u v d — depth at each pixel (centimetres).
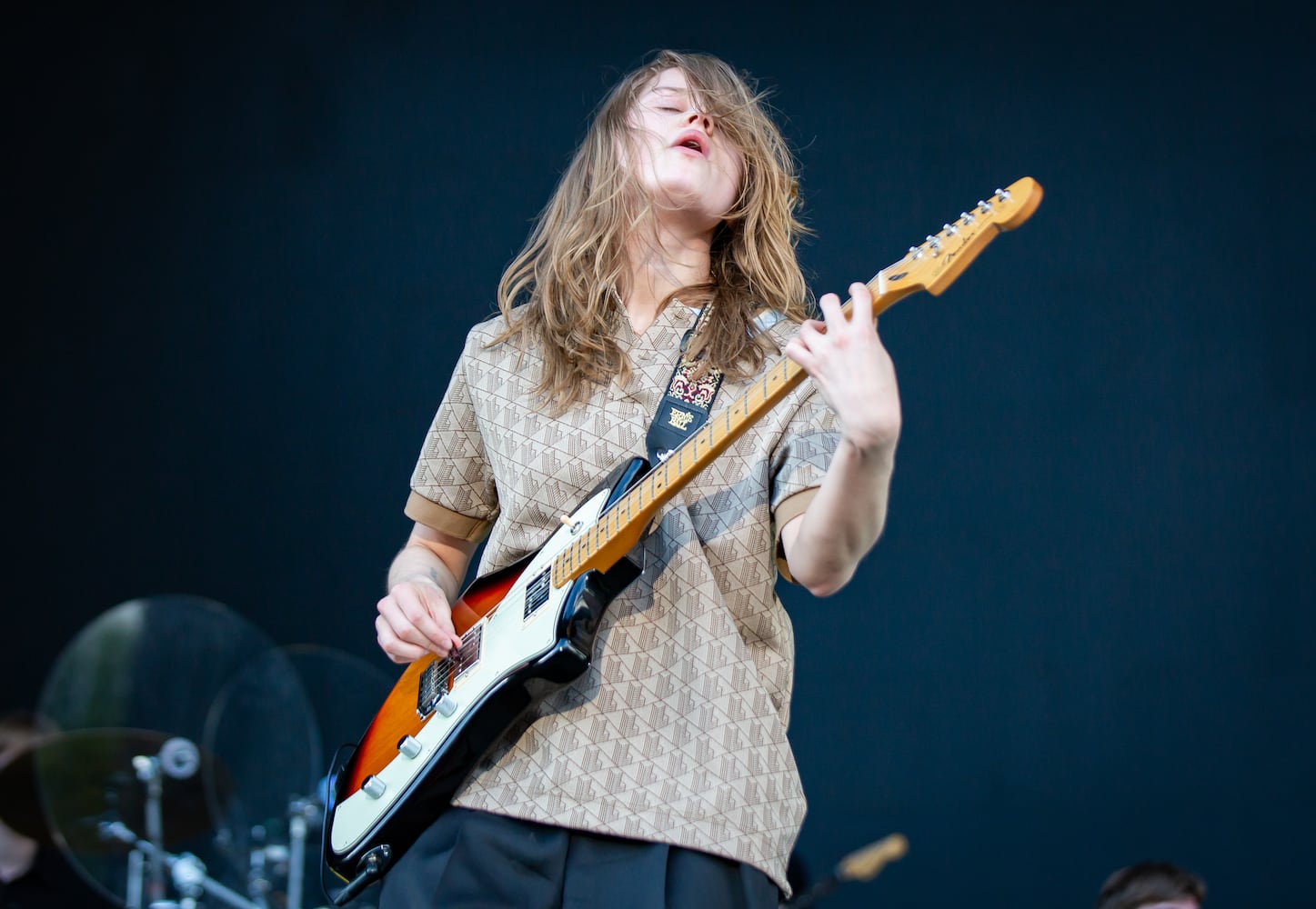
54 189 888
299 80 898
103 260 884
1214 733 761
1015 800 768
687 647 260
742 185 314
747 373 283
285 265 879
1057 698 776
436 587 296
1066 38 845
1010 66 847
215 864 615
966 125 843
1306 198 805
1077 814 762
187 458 861
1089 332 810
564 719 261
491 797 262
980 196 833
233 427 864
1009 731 776
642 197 305
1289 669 761
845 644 798
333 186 885
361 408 861
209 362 872
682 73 321
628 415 281
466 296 866
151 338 875
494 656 270
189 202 888
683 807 250
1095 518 791
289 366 869
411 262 873
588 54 884
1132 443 796
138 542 852
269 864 619
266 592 842
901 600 798
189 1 907
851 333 225
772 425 270
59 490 859
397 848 277
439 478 322
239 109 897
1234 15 830
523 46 889
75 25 903
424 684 289
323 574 843
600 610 259
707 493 270
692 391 281
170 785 620
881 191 841
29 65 898
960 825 768
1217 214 812
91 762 619
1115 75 837
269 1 907
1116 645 777
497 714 264
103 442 863
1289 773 750
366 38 899
